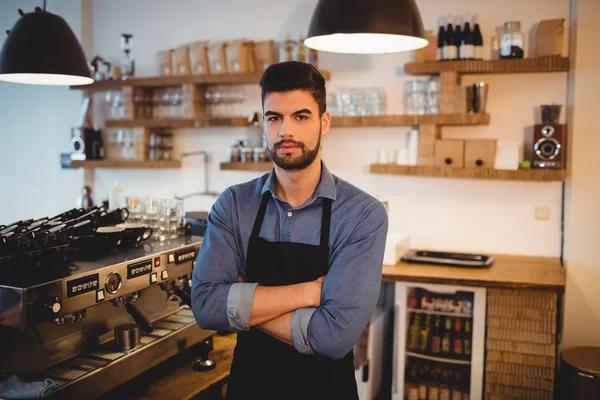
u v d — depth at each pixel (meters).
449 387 3.52
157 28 4.73
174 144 4.79
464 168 3.71
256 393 1.61
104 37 4.91
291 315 1.50
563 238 3.71
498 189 3.86
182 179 4.78
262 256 1.60
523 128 3.79
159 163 4.57
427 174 3.79
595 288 3.55
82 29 4.87
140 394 1.89
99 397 1.77
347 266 1.52
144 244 2.16
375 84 4.12
